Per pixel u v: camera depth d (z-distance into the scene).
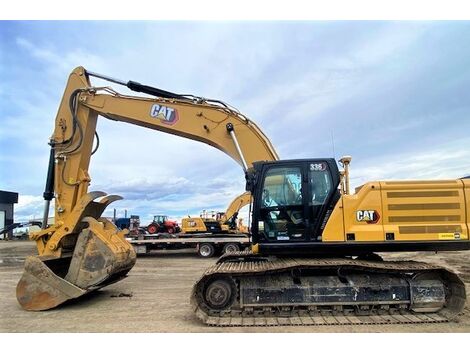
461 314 6.67
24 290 7.48
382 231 6.67
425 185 6.81
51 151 8.95
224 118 8.88
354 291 6.53
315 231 6.87
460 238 6.61
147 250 19.22
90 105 9.14
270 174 7.18
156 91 9.15
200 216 20.84
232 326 6.09
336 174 6.99
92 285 7.59
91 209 8.66
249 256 7.54
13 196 44.00
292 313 6.57
